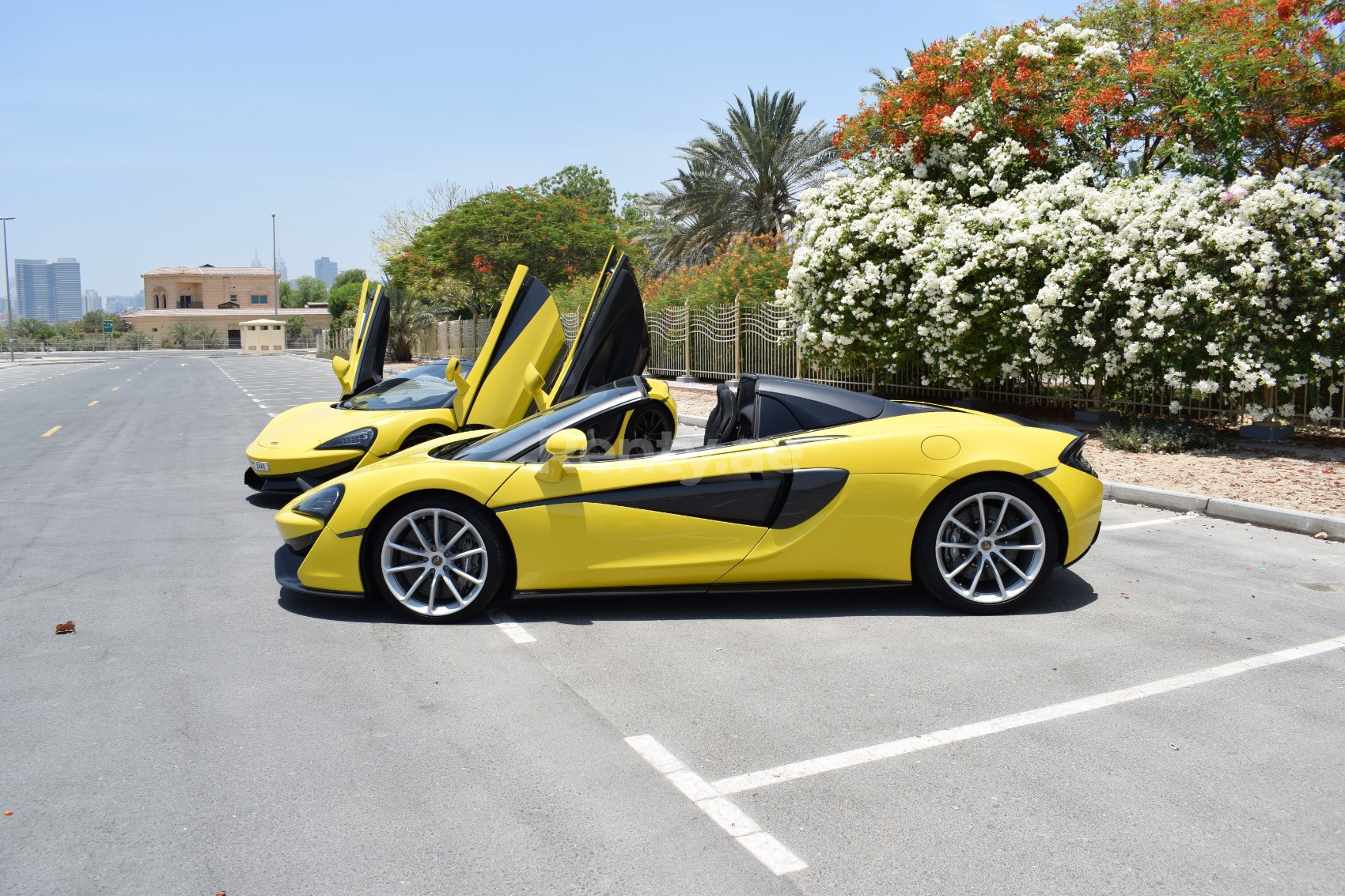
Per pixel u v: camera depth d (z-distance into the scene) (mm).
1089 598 4969
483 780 3047
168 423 15602
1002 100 12250
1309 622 4551
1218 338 9008
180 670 4082
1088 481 4750
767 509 4633
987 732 3344
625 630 4523
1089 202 10531
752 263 18625
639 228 40312
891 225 12062
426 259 35719
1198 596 4980
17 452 12094
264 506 8070
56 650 4363
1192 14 12000
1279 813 2777
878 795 2910
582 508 4570
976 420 4934
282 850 2641
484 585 4613
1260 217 9000
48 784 3051
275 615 4867
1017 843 2629
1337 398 10055
